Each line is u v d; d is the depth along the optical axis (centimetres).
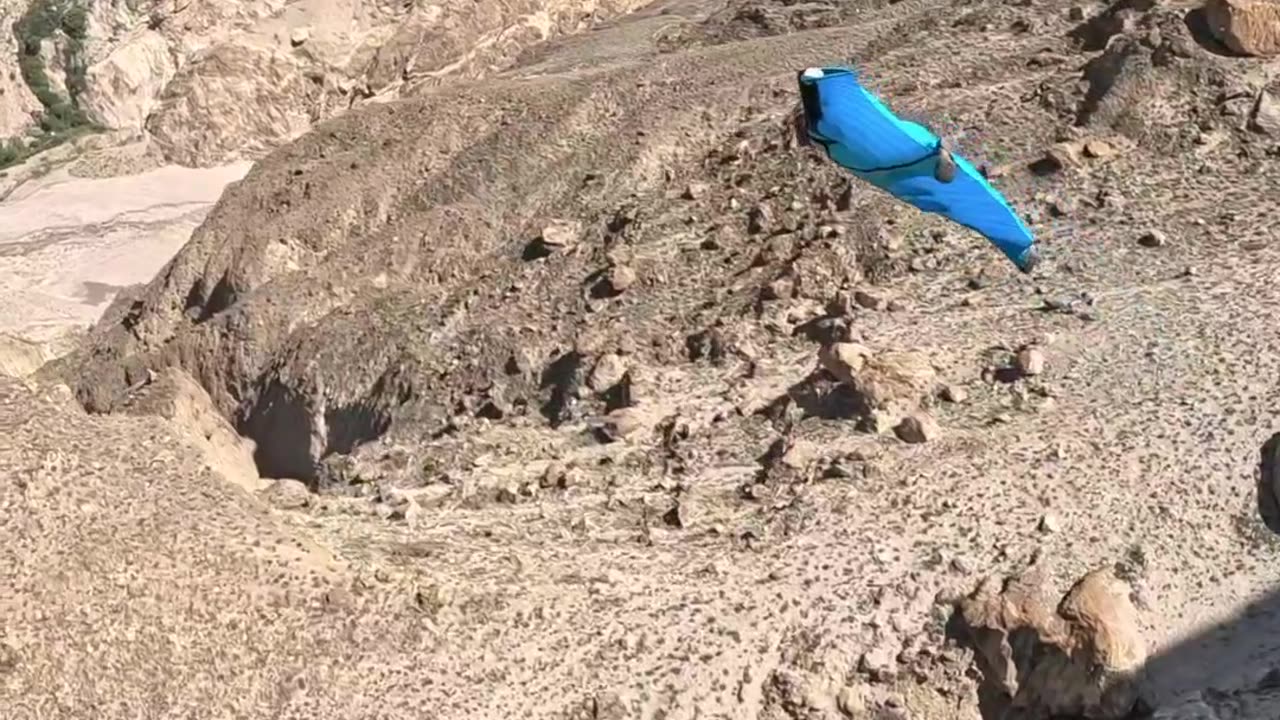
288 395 2809
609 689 1591
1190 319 2205
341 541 1731
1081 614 1755
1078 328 2208
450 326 2728
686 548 1830
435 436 2386
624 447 2119
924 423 2002
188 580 1523
